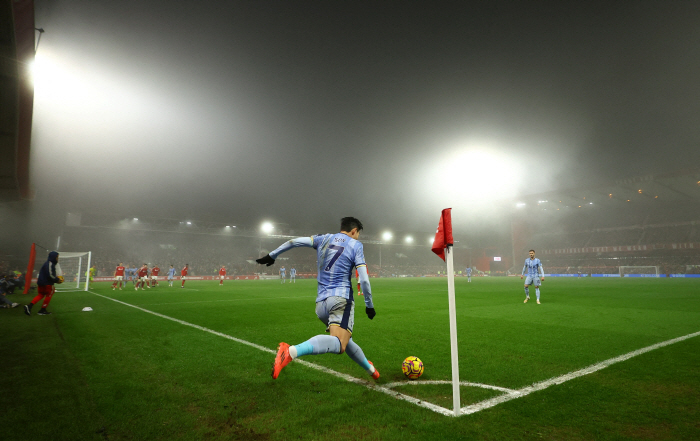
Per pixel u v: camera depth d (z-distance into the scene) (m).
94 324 8.00
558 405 3.33
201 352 5.43
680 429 2.85
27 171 20.17
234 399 3.51
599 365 4.68
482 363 4.83
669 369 4.47
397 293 18.55
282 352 2.80
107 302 13.16
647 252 52.47
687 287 21.47
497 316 9.50
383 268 60.97
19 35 10.43
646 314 9.65
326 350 3.07
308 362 4.87
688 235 49.88
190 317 9.33
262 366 4.66
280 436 2.76
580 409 3.24
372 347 5.84
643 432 2.80
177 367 4.61
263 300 14.52
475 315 9.73
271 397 3.56
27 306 9.27
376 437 2.73
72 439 2.71
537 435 2.76
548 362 4.86
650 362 4.79
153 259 46.59
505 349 5.64
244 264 51.97
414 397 3.58
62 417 3.10
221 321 8.66
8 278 17.53
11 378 4.15
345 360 4.97
